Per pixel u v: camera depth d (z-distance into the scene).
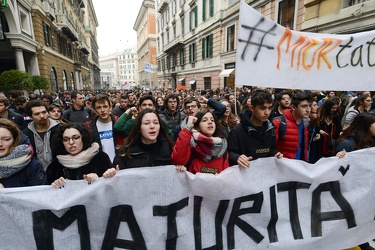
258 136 2.05
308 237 1.91
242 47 2.08
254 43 2.10
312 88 2.22
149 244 1.68
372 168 2.01
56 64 20.48
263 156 2.07
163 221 1.69
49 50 18.44
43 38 17.44
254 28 2.08
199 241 1.75
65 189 1.57
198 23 20.42
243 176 1.82
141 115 1.78
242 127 2.08
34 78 12.53
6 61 18.11
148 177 1.66
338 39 2.18
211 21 17.94
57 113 3.29
